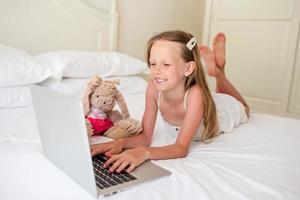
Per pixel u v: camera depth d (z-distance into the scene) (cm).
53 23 188
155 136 104
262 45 238
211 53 164
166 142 98
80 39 203
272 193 62
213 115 99
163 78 87
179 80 90
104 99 101
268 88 238
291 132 115
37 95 70
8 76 130
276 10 228
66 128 59
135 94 180
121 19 224
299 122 133
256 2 238
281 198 60
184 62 89
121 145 84
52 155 71
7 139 87
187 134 89
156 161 78
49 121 67
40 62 151
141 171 69
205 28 268
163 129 113
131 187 61
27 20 177
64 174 66
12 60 135
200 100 93
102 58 177
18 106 133
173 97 97
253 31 241
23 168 69
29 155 76
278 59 230
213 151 89
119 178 65
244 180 68
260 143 99
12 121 108
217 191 61
